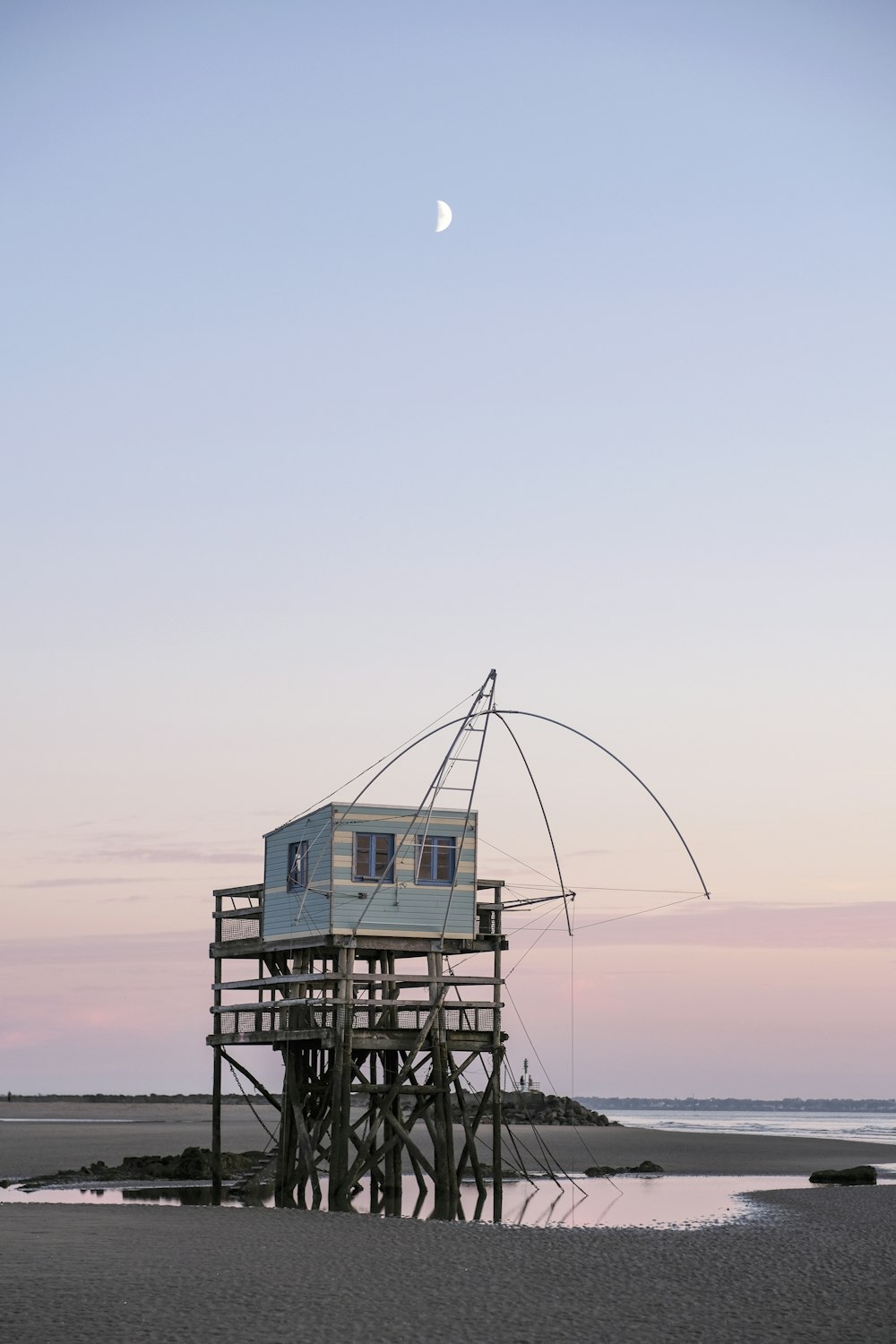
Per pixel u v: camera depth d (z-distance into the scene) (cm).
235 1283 2580
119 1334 2105
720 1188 5525
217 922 5028
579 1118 11219
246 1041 4816
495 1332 2191
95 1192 5172
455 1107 10600
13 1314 2242
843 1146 9231
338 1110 4378
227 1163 5822
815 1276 2811
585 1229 3569
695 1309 2419
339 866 4538
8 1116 14988
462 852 4694
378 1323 2234
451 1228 3553
